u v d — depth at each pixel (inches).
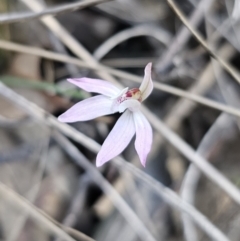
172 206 13.7
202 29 15.1
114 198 13.3
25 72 14.6
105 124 14.2
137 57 15.1
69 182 13.9
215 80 14.6
